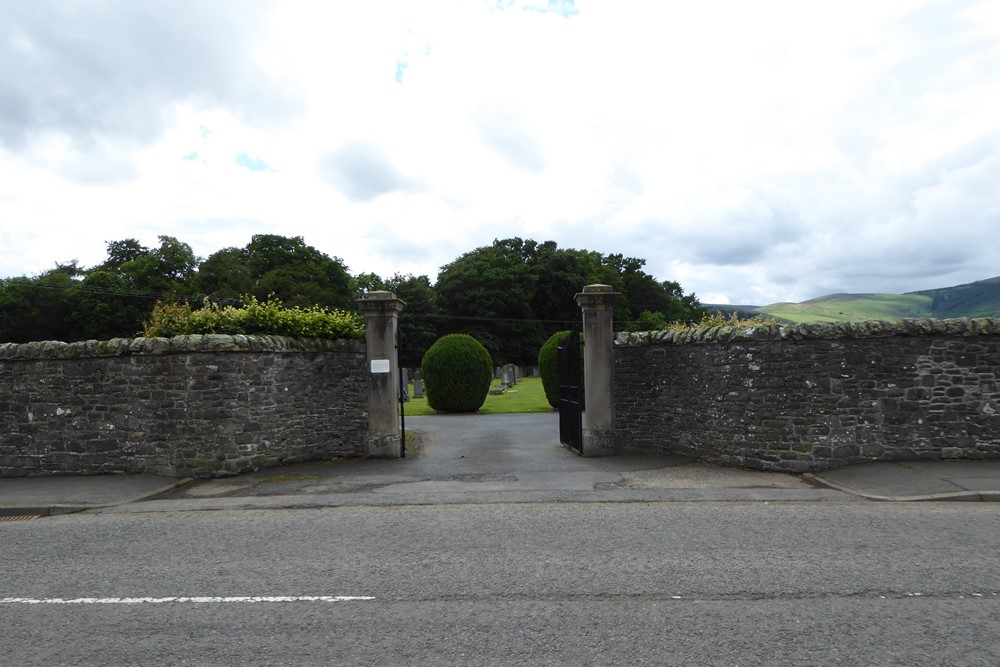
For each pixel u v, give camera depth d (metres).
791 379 10.30
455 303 64.12
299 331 12.36
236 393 11.05
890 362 10.22
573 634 4.38
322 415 12.41
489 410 24.19
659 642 4.22
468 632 4.45
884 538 6.60
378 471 11.26
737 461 10.81
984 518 7.39
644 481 9.95
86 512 9.09
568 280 66.38
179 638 4.46
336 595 5.25
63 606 5.12
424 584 5.47
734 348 10.88
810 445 10.14
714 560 5.95
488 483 10.07
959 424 10.18
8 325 45.41
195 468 10.88
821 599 4.94
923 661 3.90
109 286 47.72
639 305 76.50
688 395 11.87
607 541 6.68
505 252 72.25
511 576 5.63
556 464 11.69
